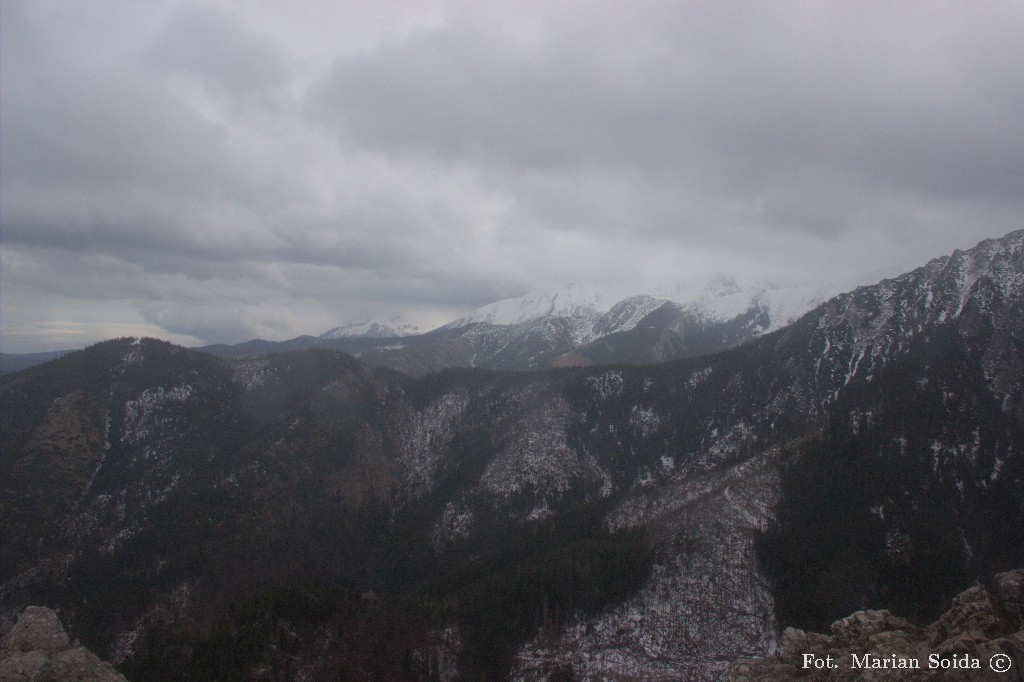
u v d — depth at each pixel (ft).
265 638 259.39
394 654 271.08
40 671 127.13
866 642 119.44
